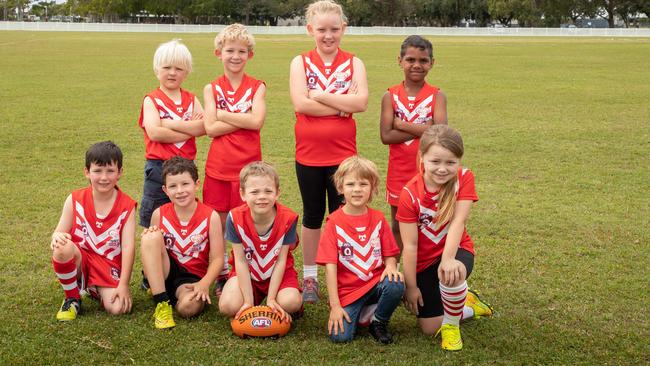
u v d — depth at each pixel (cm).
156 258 439
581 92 1773
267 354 395
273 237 446
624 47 3978
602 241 609
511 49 3825
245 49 520
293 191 780
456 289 397
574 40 5131
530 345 410
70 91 1716
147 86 1858
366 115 1361
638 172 882
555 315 454
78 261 457
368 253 433
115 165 457
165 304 435
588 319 447
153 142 527
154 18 9794
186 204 460
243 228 441
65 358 384
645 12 7975
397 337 424
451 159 410
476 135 1148
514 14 8188
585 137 1127
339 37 511
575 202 739
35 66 2447
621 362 390
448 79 2130
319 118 505
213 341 411
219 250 473
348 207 443
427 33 6600
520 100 1617
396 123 519
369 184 430
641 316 452
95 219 464
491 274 528
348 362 387
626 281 514
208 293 459
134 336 415
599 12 8456
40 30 6869
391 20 8912
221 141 524
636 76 2209
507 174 875
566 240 612
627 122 1283
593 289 498
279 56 3095
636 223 663
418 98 518
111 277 463
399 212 435
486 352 400
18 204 712
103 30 7006
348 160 435
